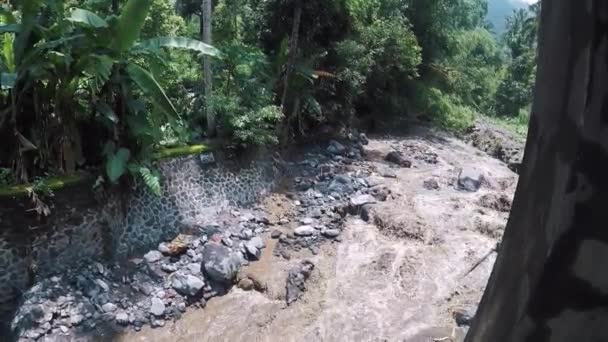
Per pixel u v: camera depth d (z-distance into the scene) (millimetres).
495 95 27078
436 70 19953
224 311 8469
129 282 8547
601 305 1095
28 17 7449
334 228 10750
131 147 9039
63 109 8266
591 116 1071
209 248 9312
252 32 13883
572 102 1132
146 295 8422
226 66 11922
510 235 1377
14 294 7785
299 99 13148
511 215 1392
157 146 9938
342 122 15102
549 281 1177
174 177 10023
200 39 12906
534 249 1242
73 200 8336
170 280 8781
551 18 1239
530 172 1300
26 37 7473
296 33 12555
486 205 11898
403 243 10180
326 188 12305
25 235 7816
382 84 17172
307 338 7863
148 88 8273
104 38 7852
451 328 7957
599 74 1056
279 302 8688
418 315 8273
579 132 1102
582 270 1106
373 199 11633
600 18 1047
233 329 8062
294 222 10984
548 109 1226
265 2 13234
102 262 8695
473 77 23422
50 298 7688
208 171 10695
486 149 17625
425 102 18891
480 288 8875
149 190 9516
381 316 8258
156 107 8875
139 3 7574
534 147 1287
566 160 1143
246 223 10609
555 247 1158
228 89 11789
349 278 9211
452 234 10414
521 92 26625
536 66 1352
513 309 1302
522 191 1335
